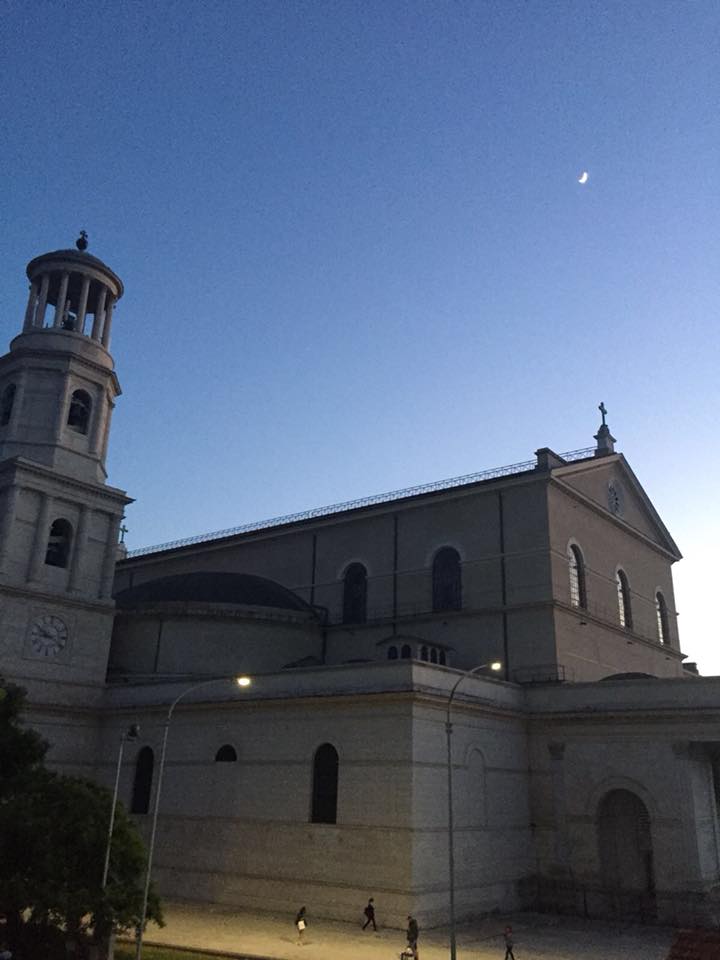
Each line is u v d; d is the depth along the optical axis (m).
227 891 37.78
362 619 52.47
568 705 41.72
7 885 23.33
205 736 41.56
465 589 48.69
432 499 51.16
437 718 36.59
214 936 31.28
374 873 33.88
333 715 37.56
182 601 48.69
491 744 39.72
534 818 41.06
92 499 48.25
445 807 35.66
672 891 36.50
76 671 45.72
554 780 41.00
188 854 39.78
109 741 45.28
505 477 48.94
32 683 43.69
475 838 36.88
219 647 47.91
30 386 48.53
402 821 33.84
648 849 39.47
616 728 40.03
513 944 31.03
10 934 25.80
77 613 46.50
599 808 39.72
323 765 37.44
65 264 51.00
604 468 55.56
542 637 45.09
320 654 51.91
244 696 40.69
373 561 53.09
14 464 45.03
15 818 24.23
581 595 49.31
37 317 50.31
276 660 49.16
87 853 24.52
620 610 53.78
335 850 35.28
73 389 49.38
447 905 34.06
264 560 58.56
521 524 47.88
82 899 23.61
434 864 34.16
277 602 50.84
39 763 33.09
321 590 54.69
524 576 46.75
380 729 35.91
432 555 50.69
